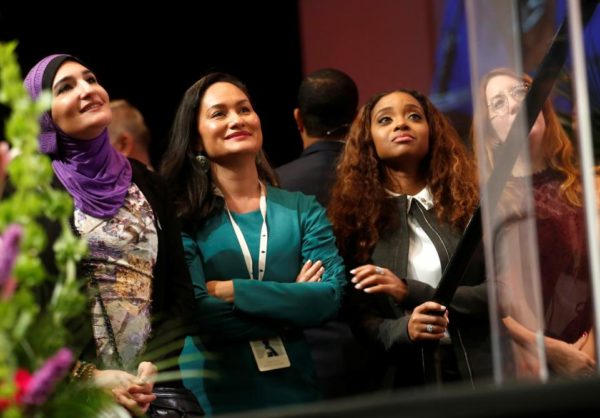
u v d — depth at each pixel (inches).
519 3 186.2
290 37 658.2
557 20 229.0
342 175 398.6
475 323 361.7
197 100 380.2
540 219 249.8
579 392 118.5
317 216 380.2
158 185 344.8
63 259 192.2
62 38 621.0
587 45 234.7
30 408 169.9
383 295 375.6
